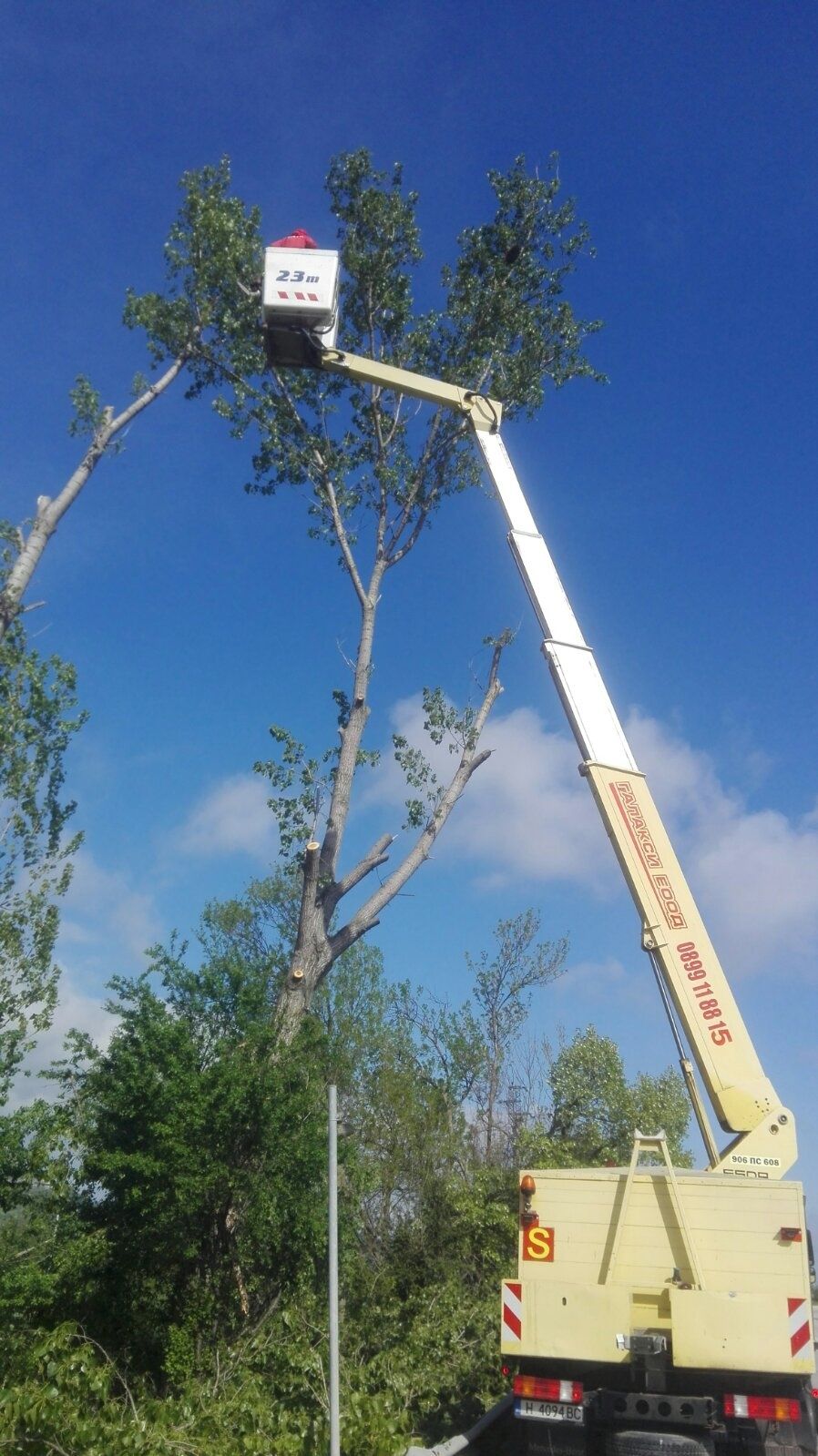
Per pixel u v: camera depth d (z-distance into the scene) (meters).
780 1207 7.85
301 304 12.33
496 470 12.60
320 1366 9.94
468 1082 21.64
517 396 19.50
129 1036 13.82
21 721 13.09
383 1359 10.73
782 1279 7.66
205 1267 13.30
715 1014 9.03
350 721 17.94
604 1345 7.68
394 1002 22.23
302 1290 12.84
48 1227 12.91
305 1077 13.88
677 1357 7.45
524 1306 7.91
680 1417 7.46
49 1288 12.05
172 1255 13.00
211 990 14.27
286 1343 11.20
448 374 19.52
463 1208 15.96
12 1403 8.05
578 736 10.35
